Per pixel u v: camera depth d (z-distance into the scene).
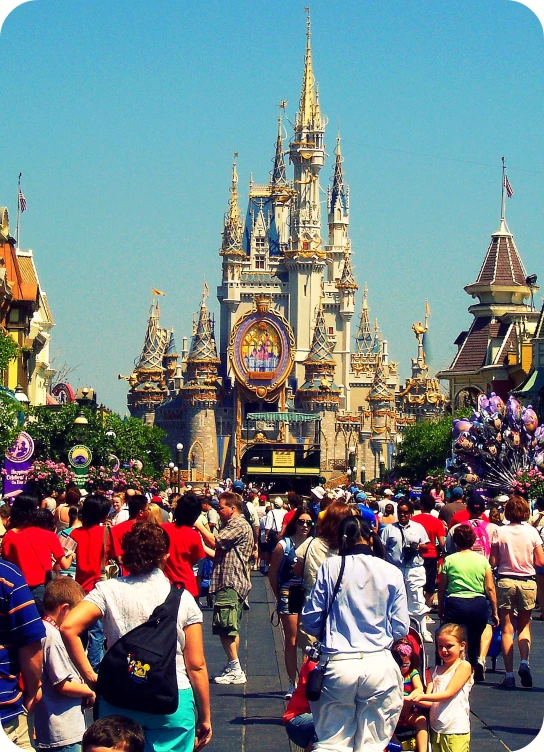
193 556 21.31
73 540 22.23
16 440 52.47
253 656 28.41
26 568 20.89
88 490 62.12
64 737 15.15
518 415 67.25
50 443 71.56
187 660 13.72
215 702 22.19
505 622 23.75
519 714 20.97
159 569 14.17
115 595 13.88
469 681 16.14
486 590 22.88
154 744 13.34
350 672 14.47
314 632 14.95
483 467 67.38
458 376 145.75
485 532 27.55
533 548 23.98
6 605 14.21
